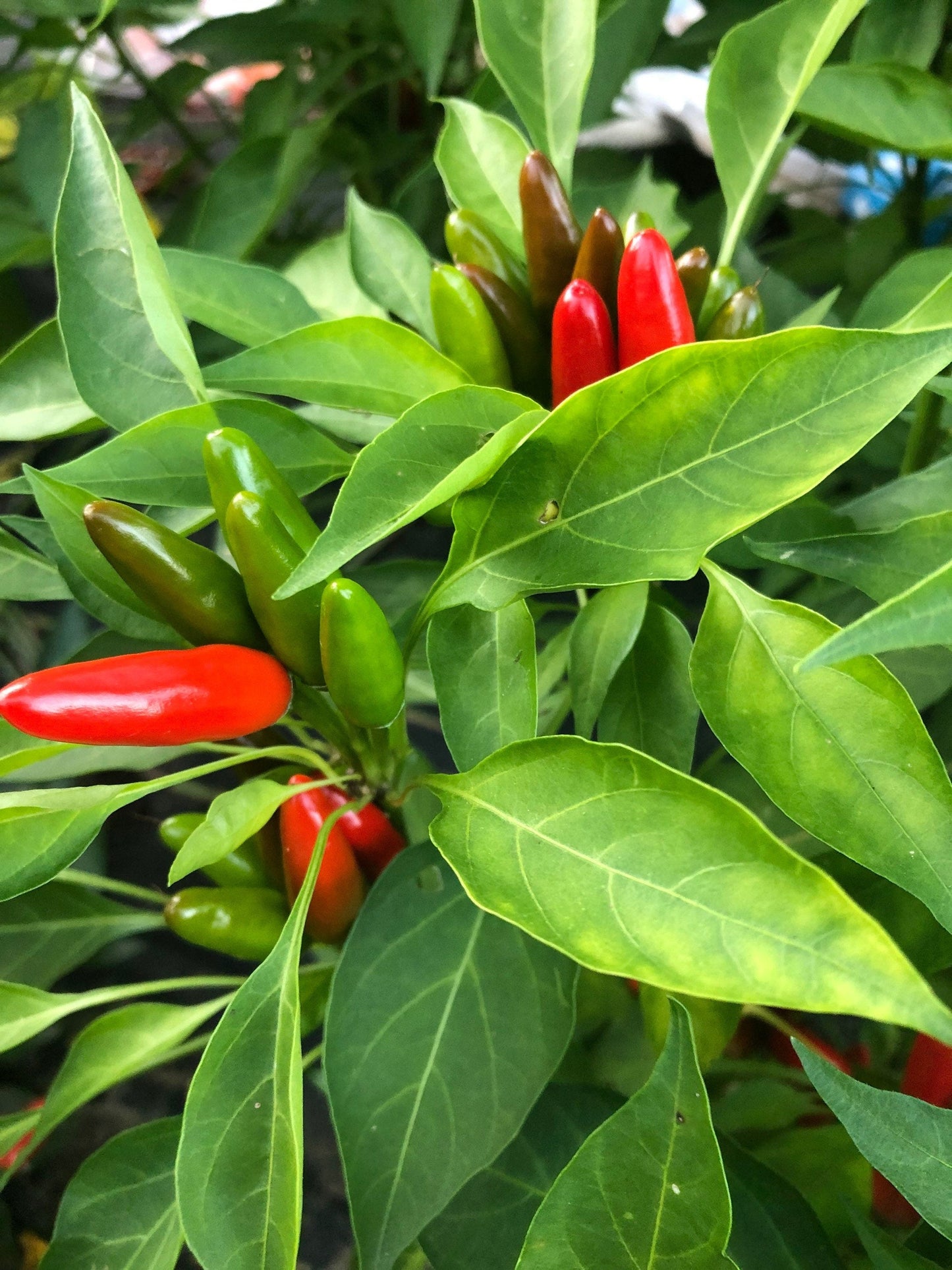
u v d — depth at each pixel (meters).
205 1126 0.18
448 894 0.23
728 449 0.17
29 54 0.66
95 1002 0.26
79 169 0.23
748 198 0.26
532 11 0.27
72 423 0.29
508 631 0.21
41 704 0.17
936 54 0.37
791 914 0.15
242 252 0.41
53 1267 0.25
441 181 0.50
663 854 0.16
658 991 0.26
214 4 0.69
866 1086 0.17
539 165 0.23
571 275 0.24
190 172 0.69
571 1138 0.25
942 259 0.27
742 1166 0.24
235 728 0.19
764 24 0.25
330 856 0.24
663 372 0.17
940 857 0.18
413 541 0.57
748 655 0.20
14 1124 0.28
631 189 0.34
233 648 0.20
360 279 0.29
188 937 0.26
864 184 0.58
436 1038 0.21
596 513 0.19
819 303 0.28
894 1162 0.16
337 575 0.20
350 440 0.28
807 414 0.17
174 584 0.19
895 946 0.14
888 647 0.12
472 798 0.19
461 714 0.21
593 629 0.23
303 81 0.55
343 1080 0.21
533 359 0.24
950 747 0.28
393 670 0.20
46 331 0.29
